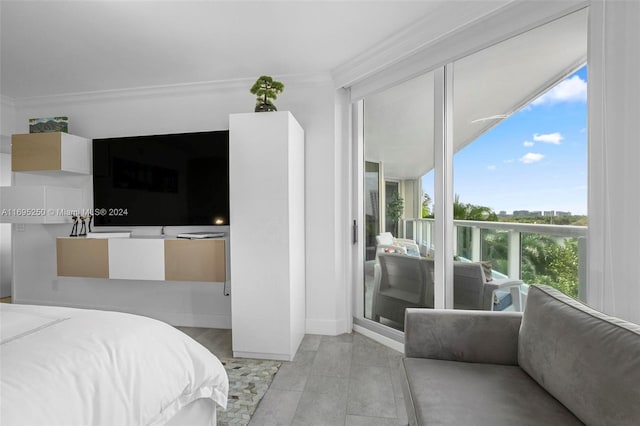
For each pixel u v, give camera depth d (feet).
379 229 8.38
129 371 3.06
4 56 7.62
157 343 3.63
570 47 4.88
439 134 6.63
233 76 8.77
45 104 10.16
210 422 4.40
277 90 7.34
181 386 3.57
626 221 3.81
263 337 7.13
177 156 9.12
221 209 8.89
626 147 3.81
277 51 7.44
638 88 3.71
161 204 9.23
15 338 3.07
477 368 4.08
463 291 6.44
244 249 7.16
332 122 8.54
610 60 3.94
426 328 4.47
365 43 7.10
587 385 2.90
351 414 5.16
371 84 8.00
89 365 2.82
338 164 8.64
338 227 8.61
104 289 9.93
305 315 8.71
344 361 7.02
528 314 4.08
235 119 7.13
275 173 7.00
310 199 8.67
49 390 2.43
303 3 5.72
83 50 7.36
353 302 8.98
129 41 6.98
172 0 5.59
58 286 10.23
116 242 8.57
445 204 6.61
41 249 10.30
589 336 3.13
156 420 3.29
